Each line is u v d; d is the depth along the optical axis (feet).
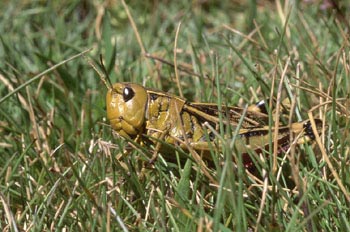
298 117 1.08
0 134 1.15
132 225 1.00
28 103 1.17
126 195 1.03
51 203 1.02
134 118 1.03
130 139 1.02
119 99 1.03
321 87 1.13
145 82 1.20
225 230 0.95
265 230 0.97
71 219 1.01
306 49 1.23
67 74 1.22
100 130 1.14
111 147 1.04
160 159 1.04
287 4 1.33
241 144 1.00
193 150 1.00
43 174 1.06
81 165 1.07
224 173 0.95
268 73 1.19
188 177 1.00
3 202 1.00
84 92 1.23
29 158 1.11
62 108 1.22
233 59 1.26
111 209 0.97
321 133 1.04
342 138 1.02
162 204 0.98
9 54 1.29
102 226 0.97
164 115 1.03
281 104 1.08
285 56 1.24
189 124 1.03
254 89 1.17
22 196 1.04
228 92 1.18
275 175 1.03
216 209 0.95
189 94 1.22
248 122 1.05
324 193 1.01
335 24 1.28
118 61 1.29
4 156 1.13
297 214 0.97
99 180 1.03
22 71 1.28
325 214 0.99
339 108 1.08
